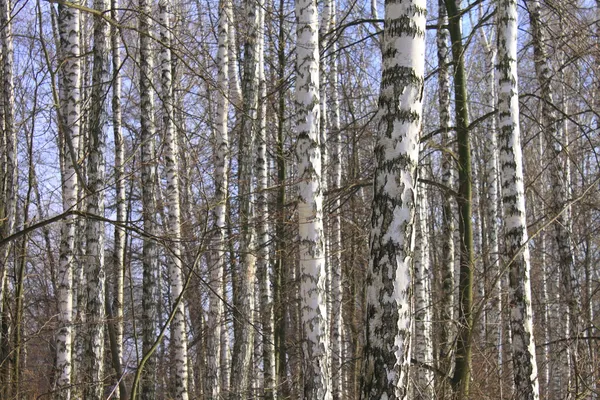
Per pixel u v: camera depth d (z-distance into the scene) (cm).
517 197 697
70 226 894
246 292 980
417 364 853
